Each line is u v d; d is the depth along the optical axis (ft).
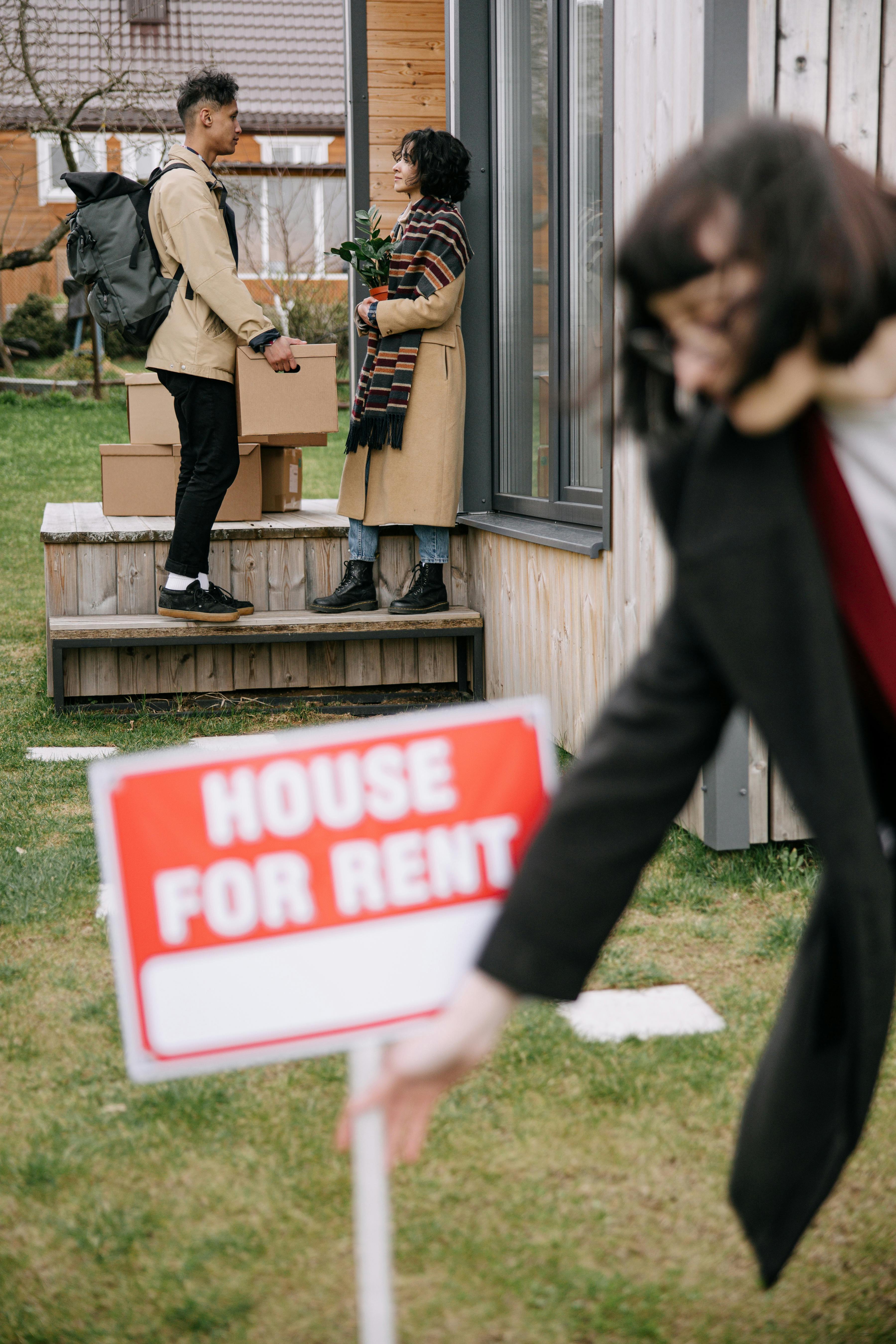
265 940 3.92
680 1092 7.23
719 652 3.29
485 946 3.50
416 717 4.02
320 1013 3.94
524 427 17.57
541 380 16.78
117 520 19.39
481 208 18.38
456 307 16.92
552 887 3.46
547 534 15.08
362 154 22.80
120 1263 5.82
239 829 3.92
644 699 3.55
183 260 15.88
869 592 3.32
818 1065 4.21
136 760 3.87
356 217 21.07
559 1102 7.16
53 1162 6.60
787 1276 5.64
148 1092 7.38
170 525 18.66
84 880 10.89
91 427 51.78
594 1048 7.77
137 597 18.21
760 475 3.21
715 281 2.80
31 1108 7.23
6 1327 5.37
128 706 17.63
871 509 3.34
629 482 12.62
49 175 80.02
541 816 4.07
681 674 3.51
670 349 3.09
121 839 3.85
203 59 81.46
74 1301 5.55
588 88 14.75
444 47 22.85
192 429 16.71
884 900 3.51
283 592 18.66
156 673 18.21
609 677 13.44
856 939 3.53
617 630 13.15
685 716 3.52
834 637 3.25
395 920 4.00
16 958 9.37
